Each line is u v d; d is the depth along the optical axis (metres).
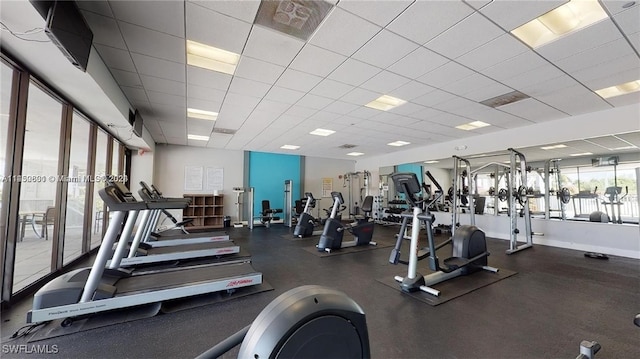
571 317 2.29
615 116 4.46
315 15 2.21
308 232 6.50
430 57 2.90
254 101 4.23
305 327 0.91
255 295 2.78
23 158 2.52
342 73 3.28
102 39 2.51
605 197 5.61
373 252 4.86
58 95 3.05
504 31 2.43
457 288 2.96
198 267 3.18
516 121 5.30
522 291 2.89
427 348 1.84
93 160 4.25
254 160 9.10
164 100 4.15
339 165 10.90
